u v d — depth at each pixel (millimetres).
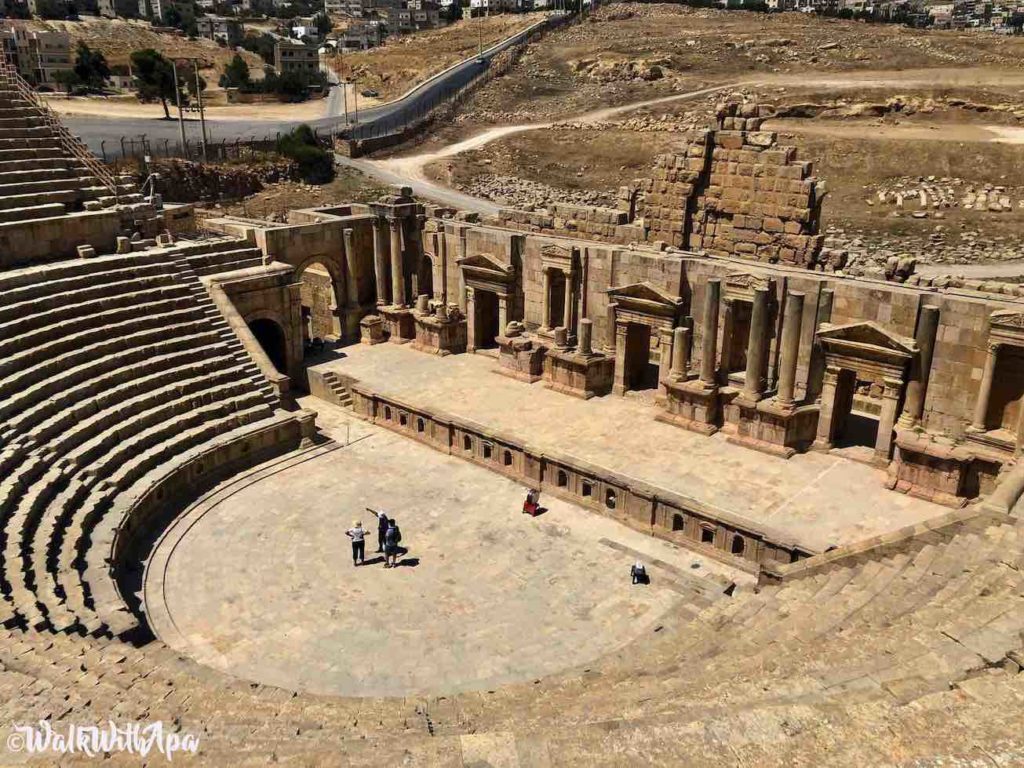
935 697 13156
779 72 142500
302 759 13758
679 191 42594
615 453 36594
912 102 110562
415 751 12977
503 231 47844
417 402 42250
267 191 88688
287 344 47344
